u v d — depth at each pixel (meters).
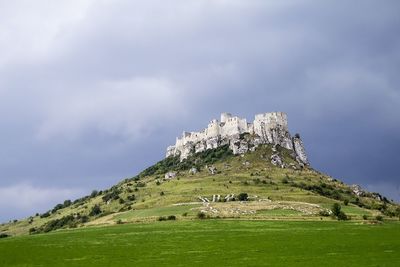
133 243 130.50
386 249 106.69
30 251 118.81
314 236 135.62
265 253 105.81
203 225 172.50
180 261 98.69
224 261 96.75
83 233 161.38
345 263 90.56
